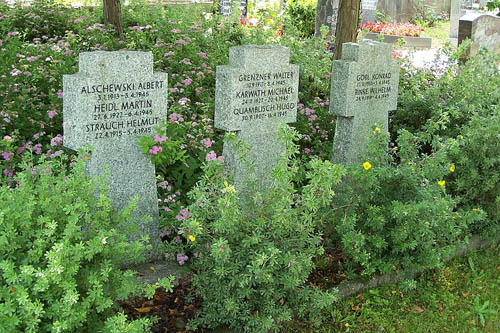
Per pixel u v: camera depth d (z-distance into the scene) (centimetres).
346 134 606
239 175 525
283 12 1568
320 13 1392
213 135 619
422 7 2169
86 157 410
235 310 375
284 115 552
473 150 546
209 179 426
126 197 464
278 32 1152
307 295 401
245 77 513
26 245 302
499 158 539
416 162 497
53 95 621
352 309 450
